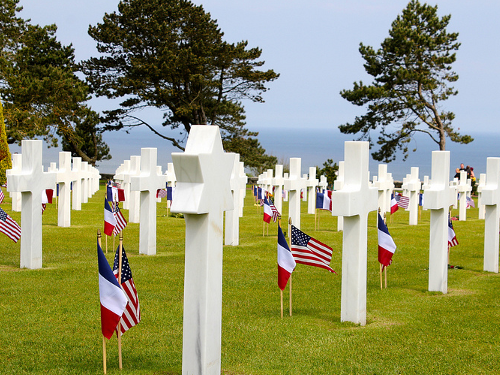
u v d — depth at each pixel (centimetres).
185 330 668
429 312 1035
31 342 830
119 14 5216
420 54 4941
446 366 759
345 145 935
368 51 5012
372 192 967
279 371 731
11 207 2698
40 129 4738
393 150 5209
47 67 5453
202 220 652
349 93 4950
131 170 2291
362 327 933
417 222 2677
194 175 639
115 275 742
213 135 654
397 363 766
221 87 5434
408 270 1462
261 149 5903
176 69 4994
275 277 1326
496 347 839
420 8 4988
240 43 5222
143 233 1605
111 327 695
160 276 1293
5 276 1258
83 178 3144
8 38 5297
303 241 1046
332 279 1323
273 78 5397
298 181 1955
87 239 1823
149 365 747
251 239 1975
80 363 749
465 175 2950
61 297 1077
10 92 4647
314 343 841
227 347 820
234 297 1129
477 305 1089
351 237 945
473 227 2538
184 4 5250
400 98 4856
